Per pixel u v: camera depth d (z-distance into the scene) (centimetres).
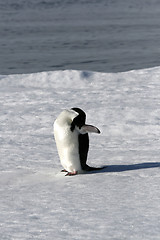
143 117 4309
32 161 2961
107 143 3534
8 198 2044
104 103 5031
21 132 3975
